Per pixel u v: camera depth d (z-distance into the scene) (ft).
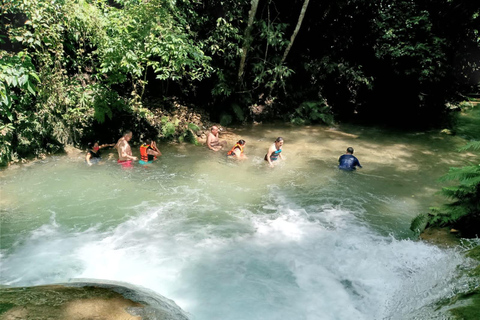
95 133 30.81
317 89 48.62
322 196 24.63
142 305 10.09
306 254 18.10
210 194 24.22
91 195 23.16
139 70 29.04
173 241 18.80
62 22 27.68
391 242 19.07
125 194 23.57
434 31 48.52
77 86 29.66
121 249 17.89
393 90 53.78
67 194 23.07
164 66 33.65
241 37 37.60
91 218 20.58
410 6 48.32
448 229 19.11
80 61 30.78
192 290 15.21
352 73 46.50
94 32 28.14
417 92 54.39
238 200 23.61
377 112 52.29
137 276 15.90
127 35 28.43
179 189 24.68
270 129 41.22
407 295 13.89
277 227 20.61
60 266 16.28
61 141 28.50
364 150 34.78
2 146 25.36
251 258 17.65
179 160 29.78
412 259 17.17
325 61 46.62
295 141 36.94
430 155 33.81
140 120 33.32
